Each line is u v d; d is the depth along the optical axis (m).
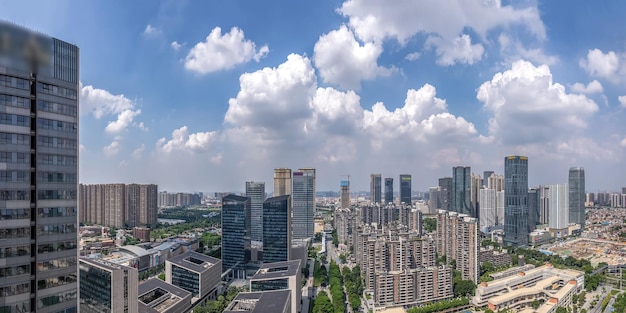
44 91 150.38
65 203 155.88
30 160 146.12
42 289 147.75
